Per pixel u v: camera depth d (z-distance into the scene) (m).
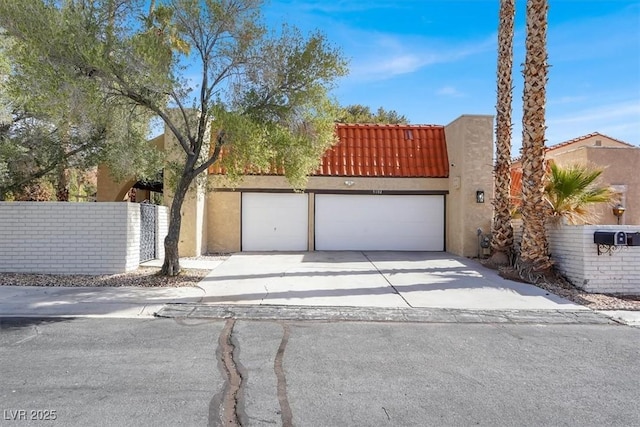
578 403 4.86
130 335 7.08
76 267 11.91
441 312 8.84
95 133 13.24
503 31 14.70
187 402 4.73
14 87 9.96
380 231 18.72
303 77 10.99
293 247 18.50
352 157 18.77
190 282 11.28
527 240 11.98
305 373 5.61
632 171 17.50
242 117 10.30
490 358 6.27
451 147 18.30
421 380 5.45
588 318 8.54
